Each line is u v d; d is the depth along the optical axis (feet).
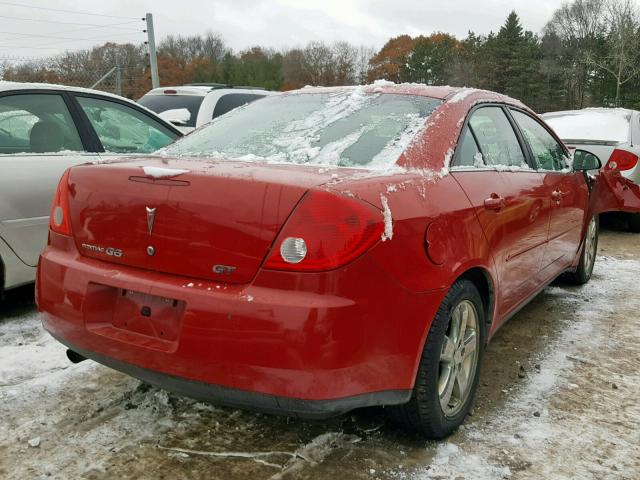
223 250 6.92
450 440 8.61
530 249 11.13
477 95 10.64
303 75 241.96
